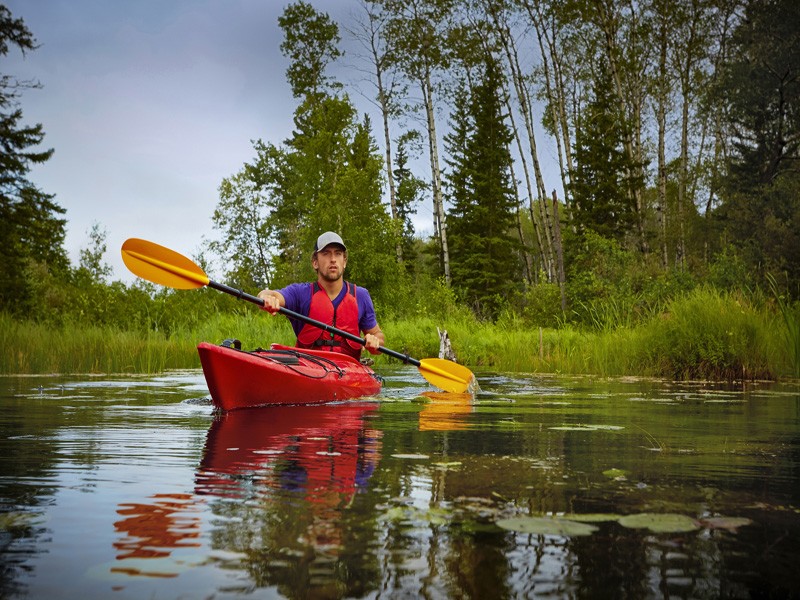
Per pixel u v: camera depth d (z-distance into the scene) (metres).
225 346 4.55
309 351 5.29
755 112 24.83
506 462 2.39
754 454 2.62
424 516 1.64
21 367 8.78
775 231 18.00
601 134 27.56
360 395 5.39
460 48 29.08
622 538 1.48
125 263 4.95
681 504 1.79
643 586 1.22
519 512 1.69
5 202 22.33
